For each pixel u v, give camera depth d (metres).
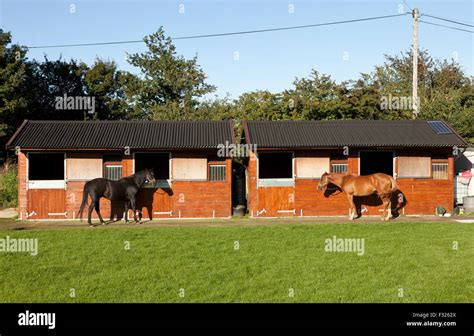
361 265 14.07
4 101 38.56
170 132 23.94
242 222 21.86
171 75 42.22
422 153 24.11
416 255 15.21
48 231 19.33
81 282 12.75
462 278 12.84
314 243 16.95
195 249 16.14
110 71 49.91
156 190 23.12
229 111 36.97
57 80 48.59
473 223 20.84
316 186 23.62
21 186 22.75
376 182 22.16
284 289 12.07
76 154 22.95
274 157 29.09
